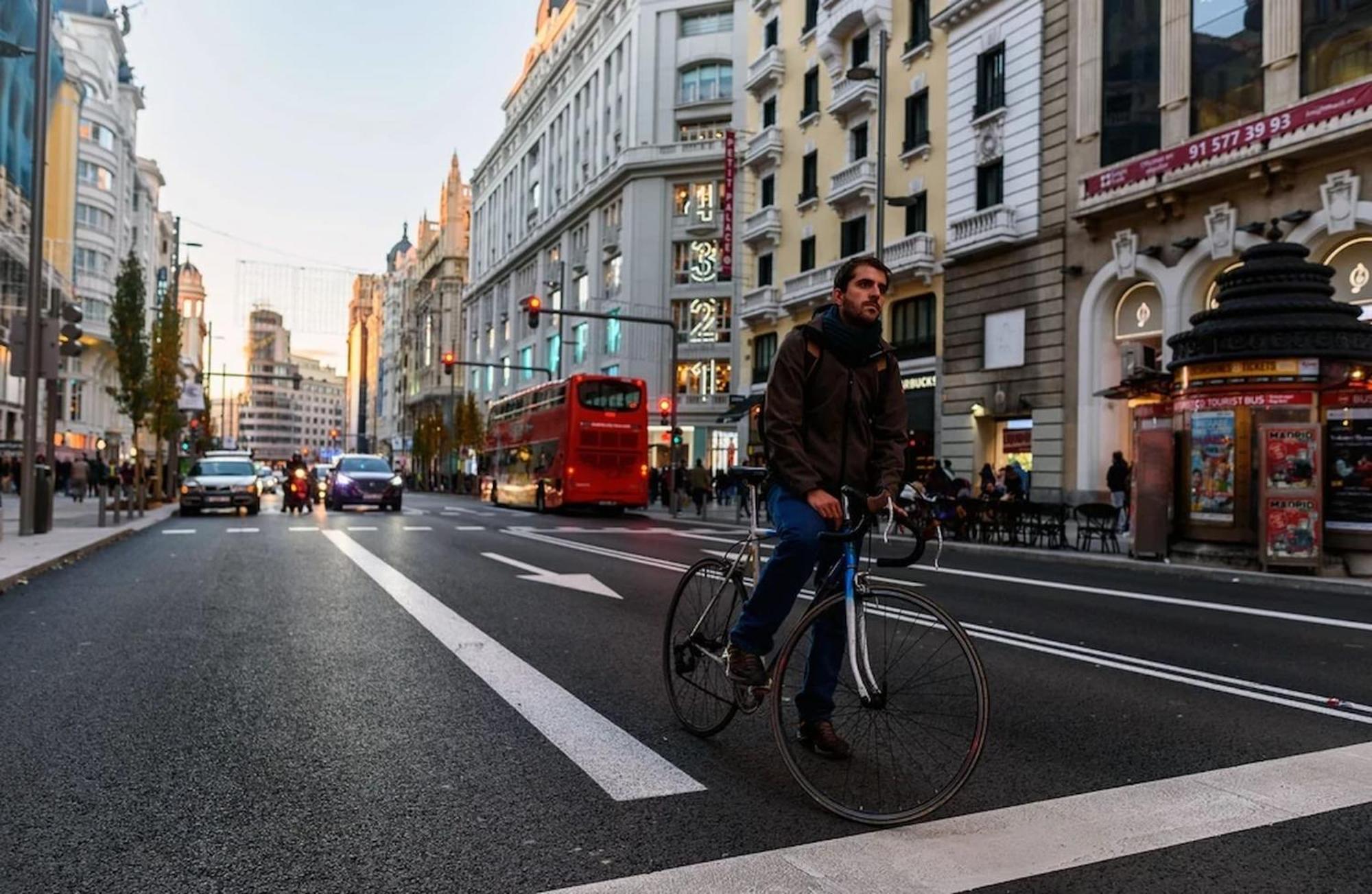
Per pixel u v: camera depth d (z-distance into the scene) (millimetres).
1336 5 16625
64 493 43875
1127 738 4262
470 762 3762
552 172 64750
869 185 29016
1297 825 3141
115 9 66250
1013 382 23547
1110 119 21109
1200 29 19203
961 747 3119
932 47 27000
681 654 4355
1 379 45500
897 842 2951
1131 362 14297
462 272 98438
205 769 3670
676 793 3404
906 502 3486
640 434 27844
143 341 28766
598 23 56594
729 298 47875
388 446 139250
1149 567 12867
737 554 4035
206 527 19891
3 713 4488
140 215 79750
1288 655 6480
